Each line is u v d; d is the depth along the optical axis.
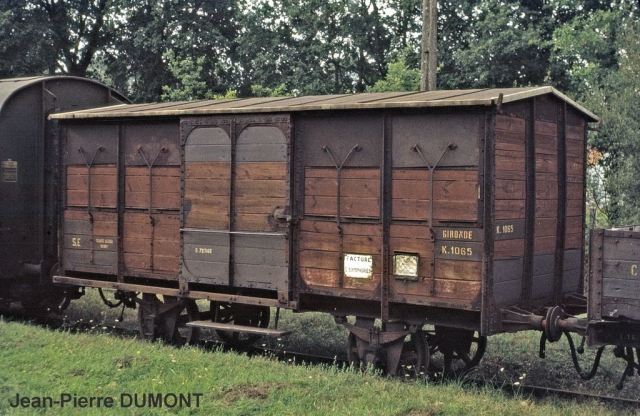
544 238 9.55
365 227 9.30
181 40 26.09
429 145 8.79
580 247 10.48
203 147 10.66
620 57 19.19
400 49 26.98
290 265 9.91
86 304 15.50
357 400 8.04
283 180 9.92
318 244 9.71
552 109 9.70
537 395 9.05
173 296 11.28
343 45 26.97
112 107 12.74
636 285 7.66
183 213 10.89
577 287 10.43
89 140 12.06
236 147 10.34
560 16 24.84
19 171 13.09
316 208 9.72
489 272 8.40
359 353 9.77
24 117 13.20
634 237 7.67
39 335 10.88
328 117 9.60
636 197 17.45
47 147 13.45
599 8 24.25
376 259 9.23
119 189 11.70
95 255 12.04
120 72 28.55
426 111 8.80
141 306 11.79
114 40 29.31
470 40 24.12
